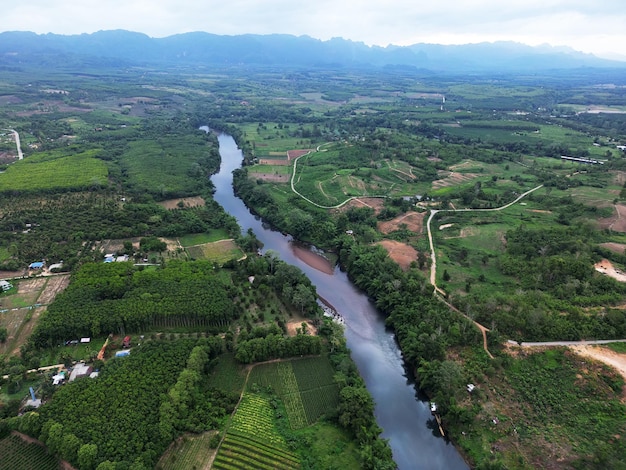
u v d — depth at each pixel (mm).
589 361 128875
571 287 159375
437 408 123000
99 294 157125
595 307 151500
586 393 119812
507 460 105125
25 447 104062
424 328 146000
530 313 142250
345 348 143750
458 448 112938
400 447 115000
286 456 105062
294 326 153125
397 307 160625
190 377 119500
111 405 111438
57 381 121750
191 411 114562
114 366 124562
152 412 110188
